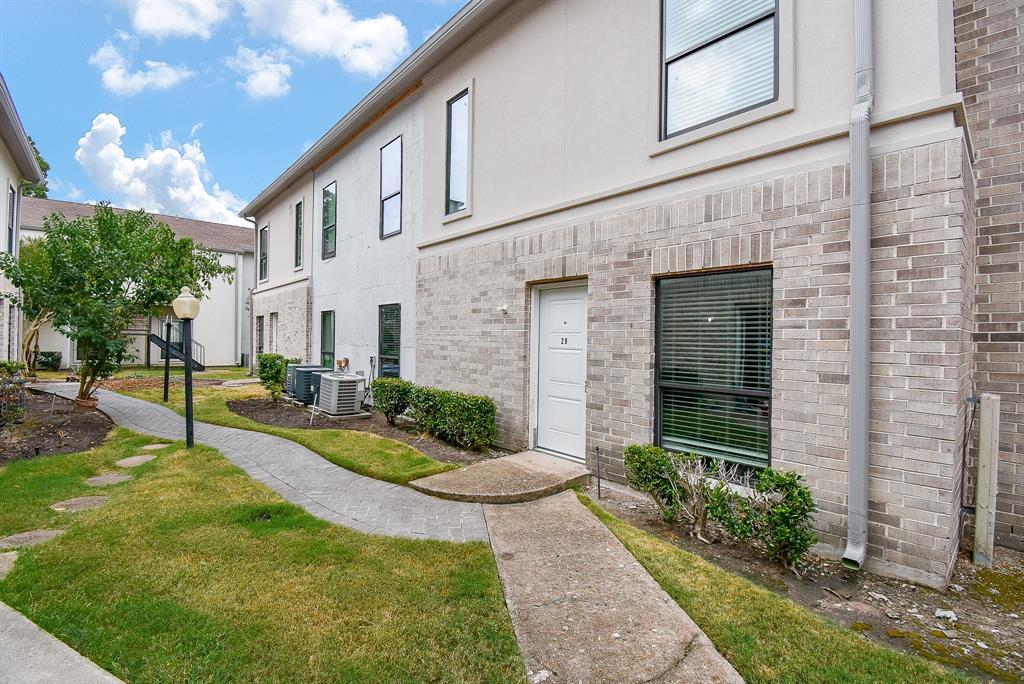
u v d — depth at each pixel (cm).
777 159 416
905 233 347
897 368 348
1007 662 258
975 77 438
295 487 517
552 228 616
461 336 764
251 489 502
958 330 326
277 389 1166
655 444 504
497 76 706
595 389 555
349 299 1137
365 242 1070
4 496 472
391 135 977
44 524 405
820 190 388
